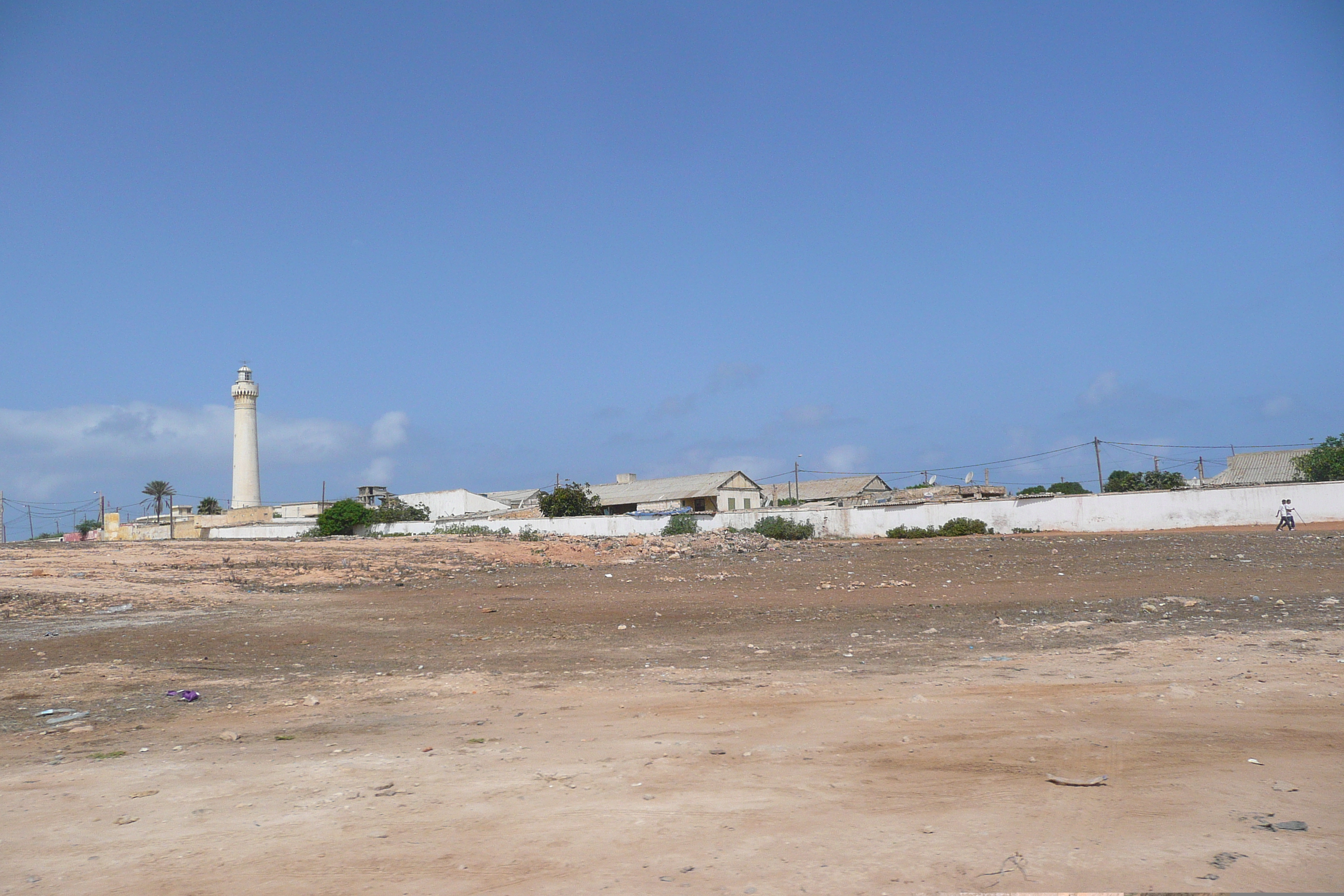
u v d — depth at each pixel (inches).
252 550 1283.2
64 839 190.2
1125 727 263.4
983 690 333.7
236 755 271.0
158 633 595.2
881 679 370.9
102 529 3011.8
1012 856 161.0
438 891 154.2
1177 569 880.3
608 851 171.6
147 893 157.9
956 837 172.7
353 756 263.3
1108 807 188.4
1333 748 232.7
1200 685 325.7
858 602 706.8
